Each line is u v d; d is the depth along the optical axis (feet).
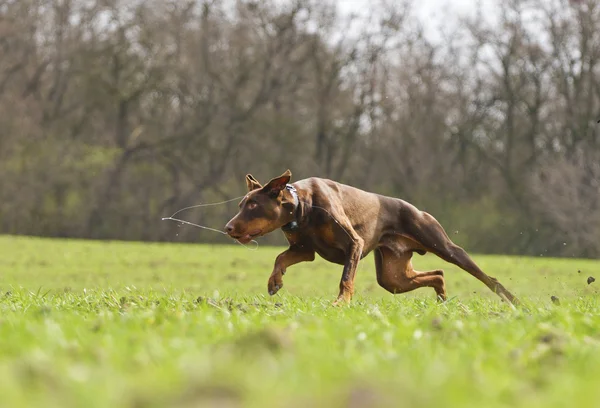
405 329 21.08
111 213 184.96
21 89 199.41
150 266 88.38
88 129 201.87
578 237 173.58
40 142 185.98
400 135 194.80
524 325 23.32
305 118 198.90
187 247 127.24
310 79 199.41
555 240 178.29
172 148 193.98
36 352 16.02
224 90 200.44
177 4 202.59
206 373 13.55
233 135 194.39
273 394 12.21
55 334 19.04
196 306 28.96
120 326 21.57
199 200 191.31
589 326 23.00
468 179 193.67
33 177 180.86
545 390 13.57
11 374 13.42
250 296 37.22
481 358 16.72
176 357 16.02
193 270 84.69
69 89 203.92
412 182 193.67
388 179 195.31
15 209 179.52
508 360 16.87
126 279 74.02
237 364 14.79
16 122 187.11
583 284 74.08
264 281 75.15
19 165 181.16
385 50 196.75
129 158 191.93
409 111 195.42
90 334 19.83
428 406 11.45
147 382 13.41
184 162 193.67
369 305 31.37
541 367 16.24
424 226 38.58
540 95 194.59
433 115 194.80
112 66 200.85
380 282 39.27
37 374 13.42
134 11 202.80
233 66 201.57
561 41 191.21
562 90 191.42
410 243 38.81
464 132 193.67
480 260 112.88
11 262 87.35
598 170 177.99
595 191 175.11
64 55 201.16
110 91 197.67
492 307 32.04
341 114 195.42
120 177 188.03
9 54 199.52
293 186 34.30
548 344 18.38
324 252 35.70
